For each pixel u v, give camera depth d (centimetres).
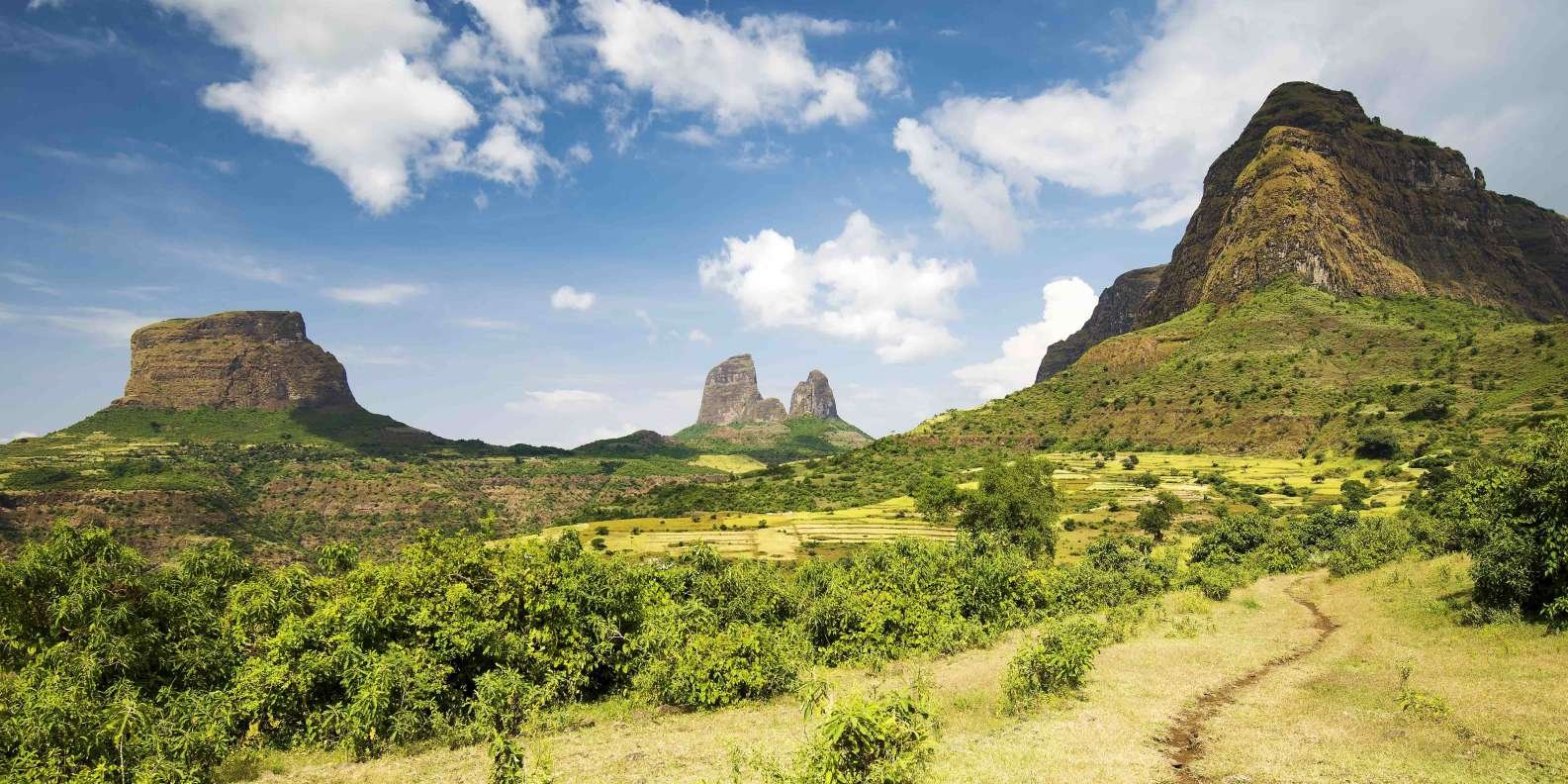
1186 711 1756
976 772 1259
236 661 2000
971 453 19425
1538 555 2358
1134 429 18712
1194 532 9825
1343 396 16450
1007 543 5544
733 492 17900
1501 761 1219
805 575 3684
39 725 1345
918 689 1733
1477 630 2369
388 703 1720
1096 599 3997
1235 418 17175
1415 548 4759
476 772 1462
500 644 1998
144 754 1398
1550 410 12044
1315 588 4491
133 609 1858
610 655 2269
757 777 1304
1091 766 1298
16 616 1773
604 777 1365
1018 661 1952
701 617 2334
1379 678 1948
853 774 1065
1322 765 1262
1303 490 11631
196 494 18838
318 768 1573
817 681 1836
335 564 2452
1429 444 12475
